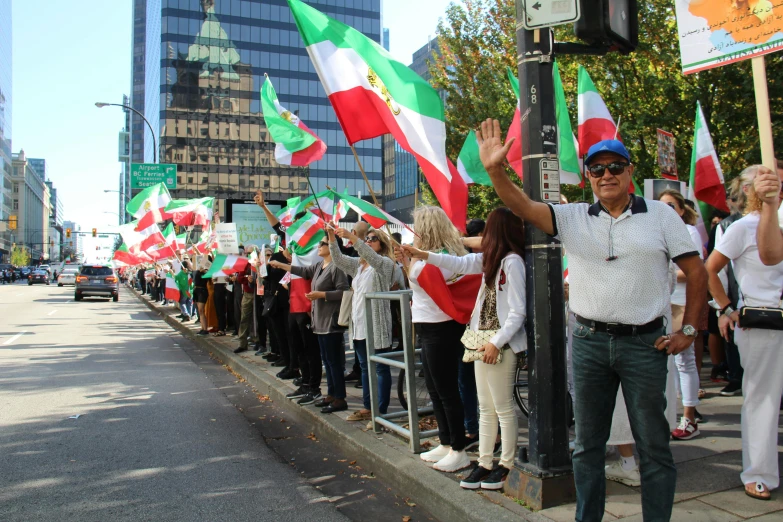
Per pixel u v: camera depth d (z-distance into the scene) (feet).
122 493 14.46
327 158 214.90
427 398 21.98
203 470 16.28
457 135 59.98
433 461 15.24
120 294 135.85
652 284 9.53
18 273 277.44
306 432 20.42
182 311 58.49
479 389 13.73
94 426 20.56
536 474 12.16
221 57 209.05
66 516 13.04
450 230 15.24
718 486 12.73
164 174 88.89
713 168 24.17
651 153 39.96
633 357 9.49
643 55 38.17
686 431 16.19
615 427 13.38
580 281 9.93
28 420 21.27
